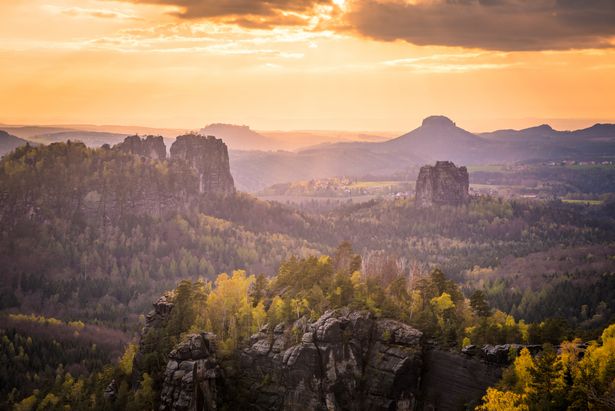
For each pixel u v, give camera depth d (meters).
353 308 174.25
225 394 172.00
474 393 152.38
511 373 144.38
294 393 166.12
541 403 127.00
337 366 164.50
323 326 166.75
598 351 133.25
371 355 164.88
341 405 162.38
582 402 124.06
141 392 175.62
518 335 161.75
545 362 132.62
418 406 158.12
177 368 170.25
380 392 159.75
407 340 162.62
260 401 169.50
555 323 158.88
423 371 160.25
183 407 164.50
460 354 157.75
